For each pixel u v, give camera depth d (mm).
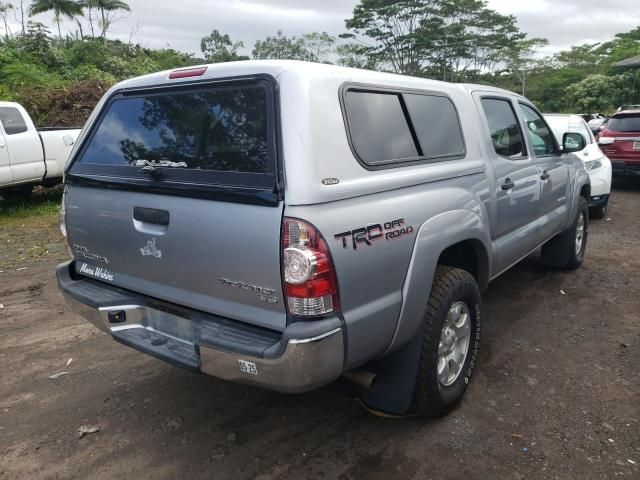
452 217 3062
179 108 2787
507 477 2709
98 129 3221
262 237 2318
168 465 2850
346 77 2650
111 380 3750
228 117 2562
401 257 2672
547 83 62500
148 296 2949
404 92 3062
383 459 2861
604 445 2938
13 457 2930
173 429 3168
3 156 9336
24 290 5668
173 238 2660
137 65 33344
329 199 2324
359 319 2449
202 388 3625
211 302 2627
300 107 2346
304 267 2223
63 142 10328
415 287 2752
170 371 3867
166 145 2809
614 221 8609
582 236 6023
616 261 6355
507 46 64750
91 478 2760
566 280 5688
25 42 28703
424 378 2951
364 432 3104
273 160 2328
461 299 3154
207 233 2506
